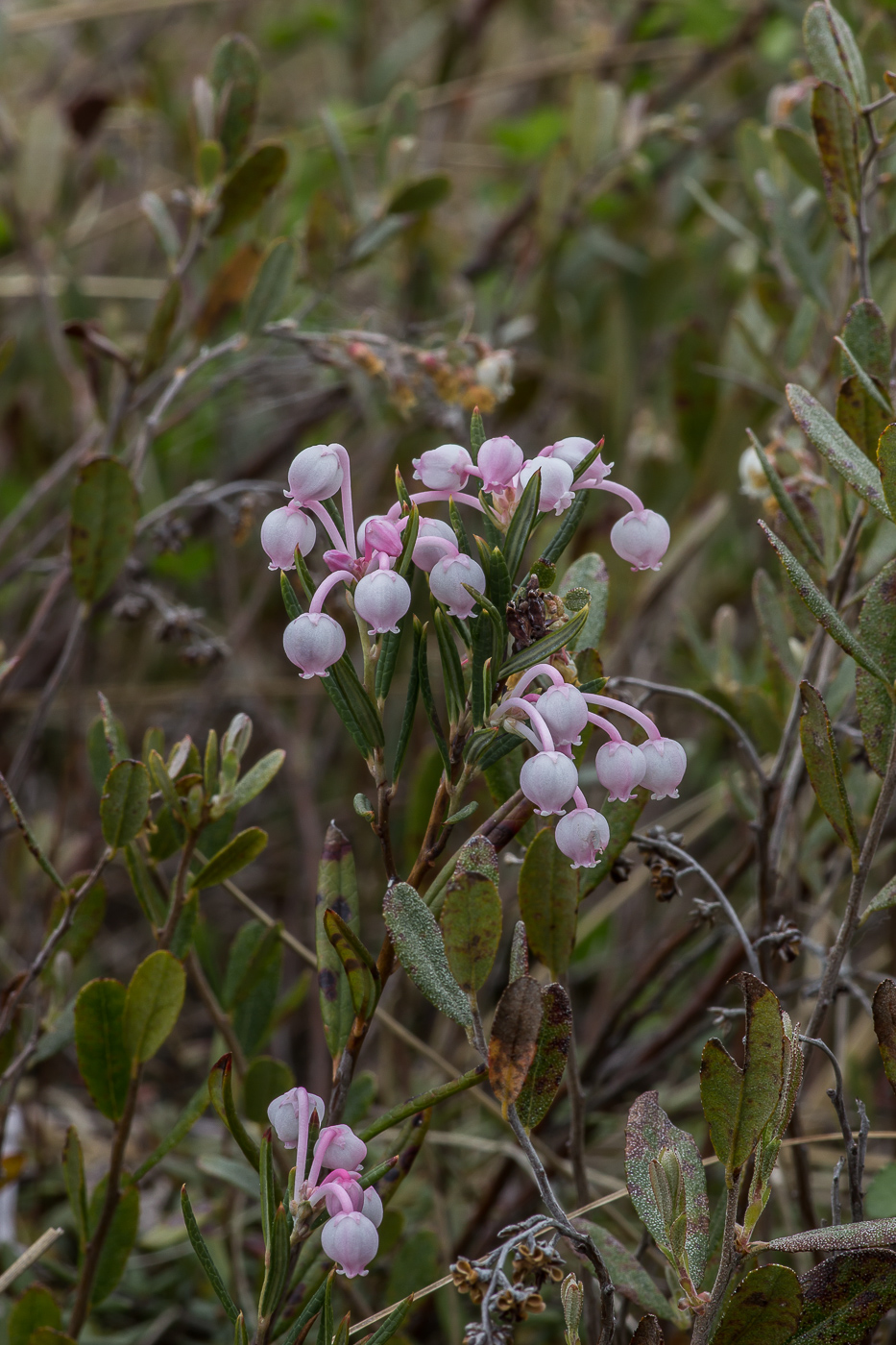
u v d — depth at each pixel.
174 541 0.69
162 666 1.07
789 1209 0.59
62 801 0.74
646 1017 0.75
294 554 0.51
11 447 1.01
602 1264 0.51
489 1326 0.50
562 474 0.51
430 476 0.51
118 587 0.89
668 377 0.96
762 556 0.90
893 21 0.84
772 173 0.74
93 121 1.04
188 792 0.55
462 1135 0.72
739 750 0.62
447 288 0.97
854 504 0.57
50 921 0.58
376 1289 0.62
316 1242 0.54
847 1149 0.53
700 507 0.81
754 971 0.55
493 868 0.51
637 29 1.18
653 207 1.06
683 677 0.90
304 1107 0.51
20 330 1.03
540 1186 0.51
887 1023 0.52
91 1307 0.56
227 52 0.64
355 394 0.85
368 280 1.09
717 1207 0.54
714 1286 0.51
